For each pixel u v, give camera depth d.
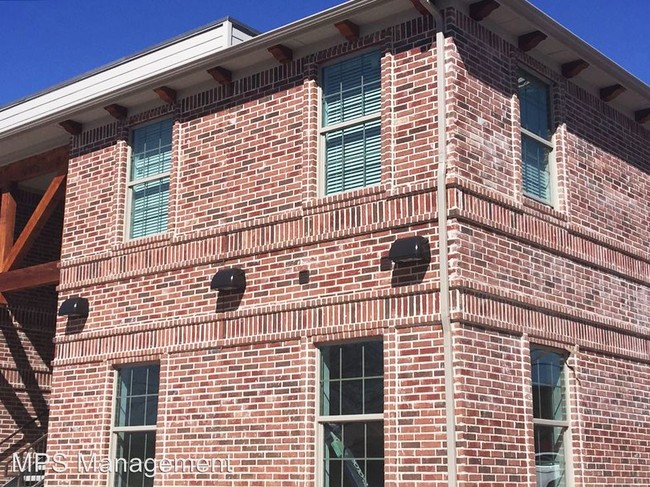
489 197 11.54
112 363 14.21
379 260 11.52
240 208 13.25
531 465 11.25
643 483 13.35
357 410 11.50
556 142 13.25
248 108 13.52
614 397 13.16
